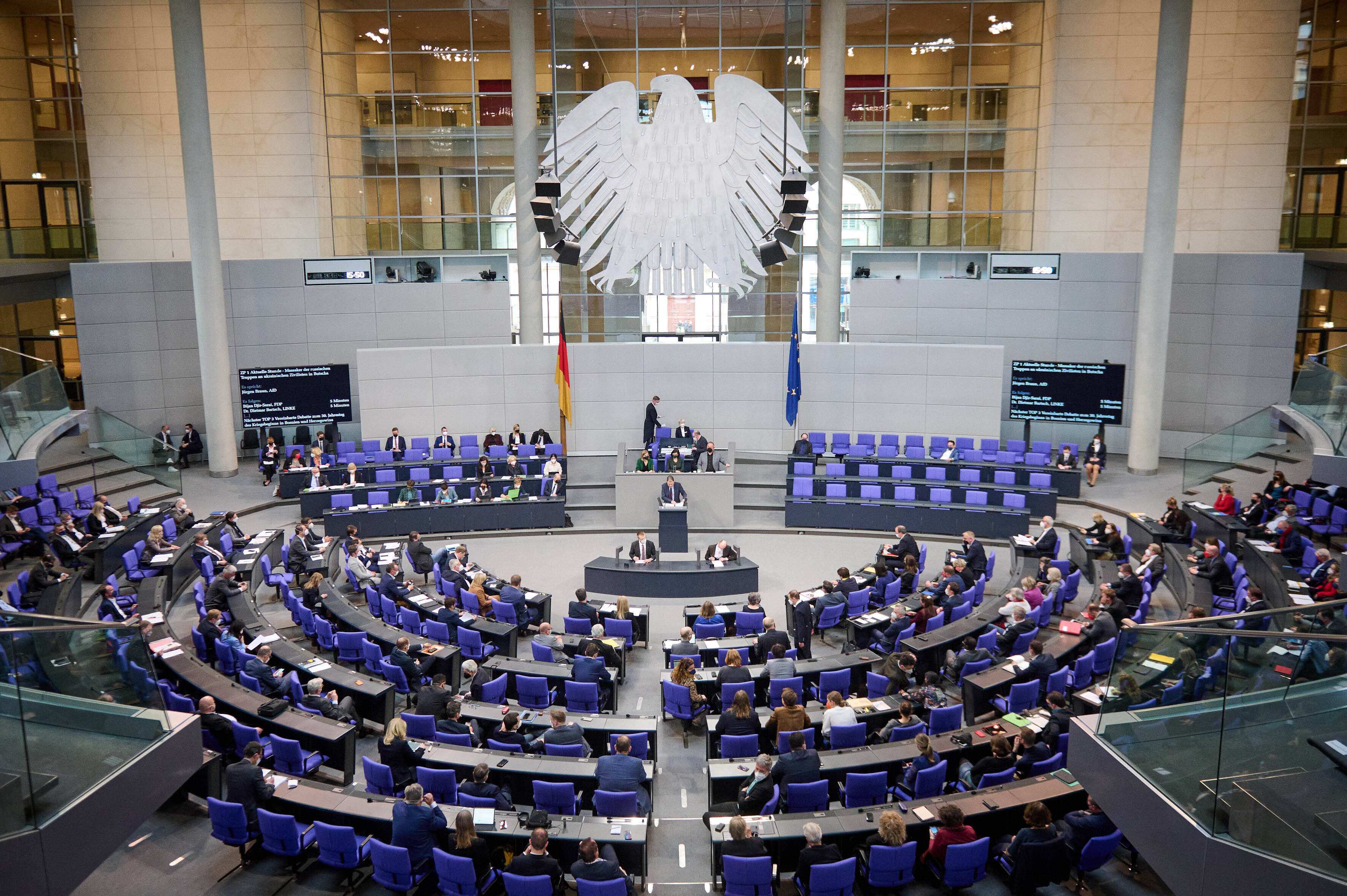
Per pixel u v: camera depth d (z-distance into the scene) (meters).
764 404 25.75
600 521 22.38
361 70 28.02
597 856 8.23
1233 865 6.38
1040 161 27.69
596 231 26.94
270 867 9.57
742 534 21.64
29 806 6.81
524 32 25.47
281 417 25.64
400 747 10.12
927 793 9.70
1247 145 26.44
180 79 22.78
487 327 27.59
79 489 20.88
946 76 27.94
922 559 19.22
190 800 10.69
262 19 26.78
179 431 26.64
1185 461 22.16
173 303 26.12
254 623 14.16
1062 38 26.64
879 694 12.49
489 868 8.66
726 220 26.80
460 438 25.06
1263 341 24.91
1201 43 26.12
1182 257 25.53
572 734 10.61
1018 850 8.55
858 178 28.45
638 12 26.69
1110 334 25.94
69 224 28.14
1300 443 21.81
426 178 28.66
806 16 26.73
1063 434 27.38
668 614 16.89
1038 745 10.08
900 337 26.98
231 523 18.52
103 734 7.59
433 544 20.94
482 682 12.28
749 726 10.91
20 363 18.39
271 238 27.77
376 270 27.45
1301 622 6.56
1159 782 7.12
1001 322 26.50
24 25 26.91
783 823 9.04
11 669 6.74
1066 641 13.34
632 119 26.50
